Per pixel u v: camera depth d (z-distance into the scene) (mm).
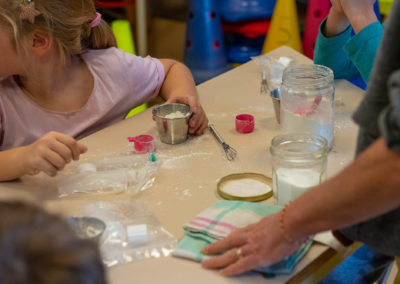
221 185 1213
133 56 1746
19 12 1363
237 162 1328
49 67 1530
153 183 1235
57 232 501
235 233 958
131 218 1104
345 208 773
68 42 1517
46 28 1431
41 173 1318
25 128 1581
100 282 521
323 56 1828
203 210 1122
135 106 1771
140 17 3438
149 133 1511
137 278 935
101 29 1660
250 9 3516
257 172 1278
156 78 1792
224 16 3551
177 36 4426
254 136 1468
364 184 733
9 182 1285
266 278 931
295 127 1347
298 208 839
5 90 1550
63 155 1216
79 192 1216
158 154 1376
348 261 1303
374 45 1550
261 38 3680
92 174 1277
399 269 1560
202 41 3543
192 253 976
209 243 1005
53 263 476
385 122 686
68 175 1292
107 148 1426
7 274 455
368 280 1264
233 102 1694
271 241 884
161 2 4859
